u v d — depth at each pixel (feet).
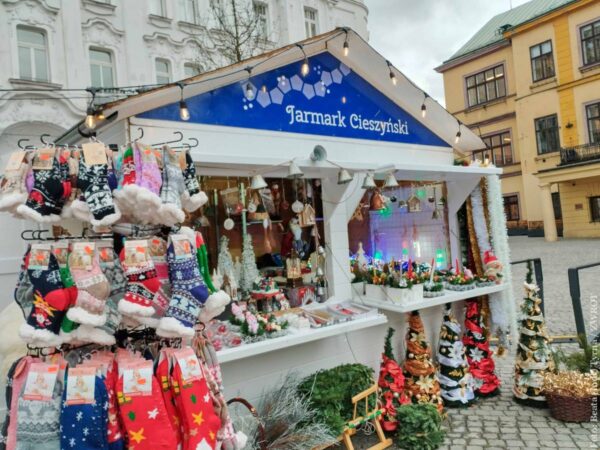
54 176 6.12
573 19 66.13
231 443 7.16
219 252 13.60
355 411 11.44
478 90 80.94
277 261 15.12
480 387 14.90
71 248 6.11
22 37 31.71
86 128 10.59
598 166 59.00
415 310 14.14
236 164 10.84
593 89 64.85
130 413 6.04
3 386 10.90
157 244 6.70
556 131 69.46
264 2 46.62
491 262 16.22
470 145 17.78
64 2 33.22
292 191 15.21
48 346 5.95
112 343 6.19
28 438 5.94
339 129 14.07
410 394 13.21
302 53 13.01
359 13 54.85
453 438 12.17
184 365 6.43
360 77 14.79
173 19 39.50
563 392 12.75
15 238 18.90
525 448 11.40
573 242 61.05
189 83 10.53
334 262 13.97
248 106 12.16
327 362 13.25
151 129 10.52
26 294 6.15
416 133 16.28
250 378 11.66
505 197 78.74
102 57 36.06
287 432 10.28
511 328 15.87
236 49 32.50
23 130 30.63
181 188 7.02
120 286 6.68
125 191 6.24
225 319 11.32
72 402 5.90
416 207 16.52
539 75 71.20
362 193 14.21
